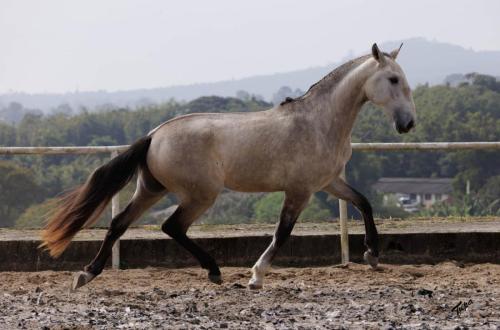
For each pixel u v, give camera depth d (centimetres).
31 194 4194
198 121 1172
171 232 1189
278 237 1168
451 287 1164
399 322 950
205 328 921
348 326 927
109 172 1167
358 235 1384
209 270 1205
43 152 1347
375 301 1069
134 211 1204
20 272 1317
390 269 1297
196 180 1153
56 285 1212
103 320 961
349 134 1204
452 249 1390
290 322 955
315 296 1106
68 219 1162
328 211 4850
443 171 7006
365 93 1186
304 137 1157
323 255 1381
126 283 1222
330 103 1179
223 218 4978
